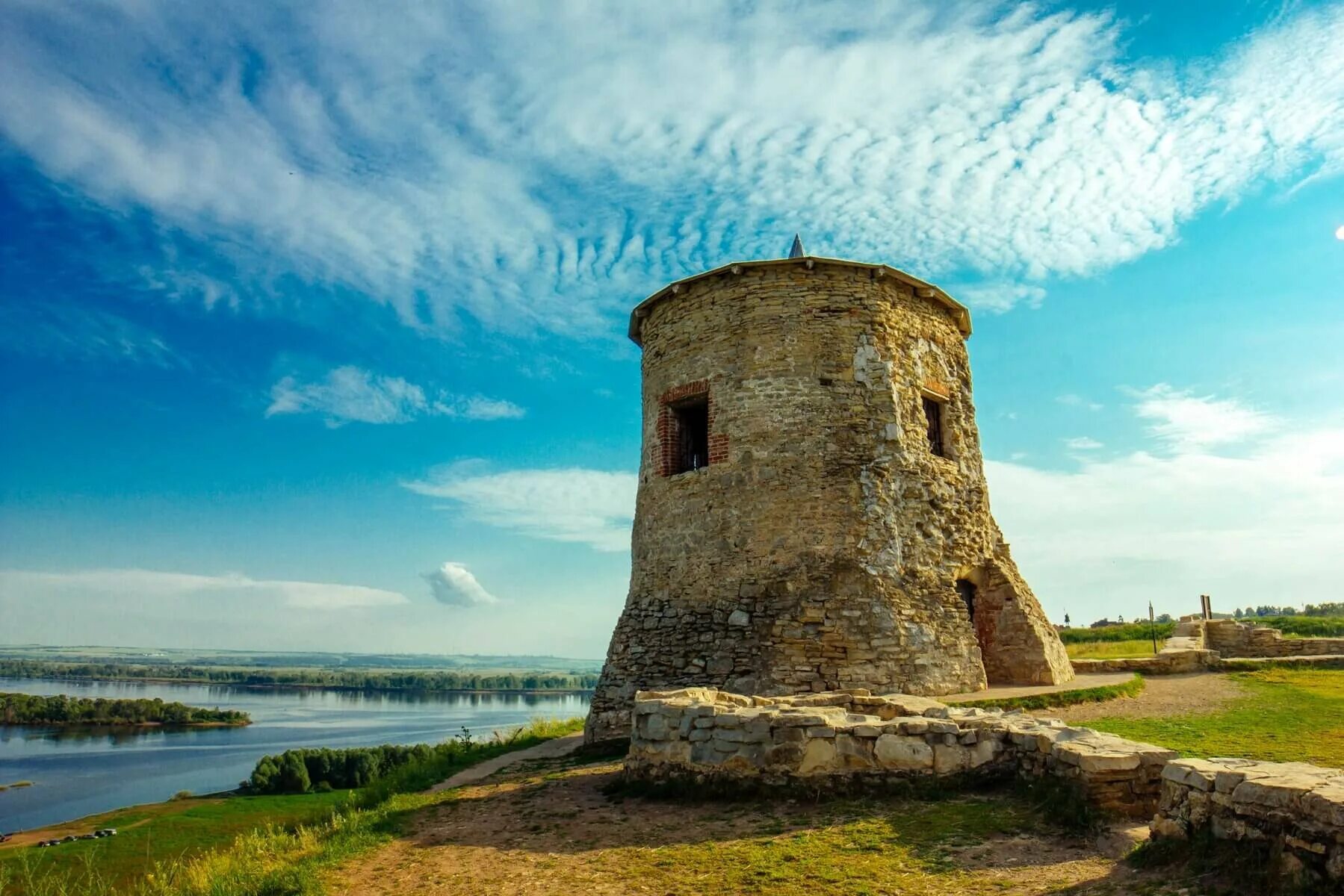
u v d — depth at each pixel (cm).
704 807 796
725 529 1382
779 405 1410
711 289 1520
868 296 1480
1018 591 1530
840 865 600
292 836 946
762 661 1242
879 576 1327
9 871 1230
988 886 539
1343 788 461
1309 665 1633
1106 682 1412
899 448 1419
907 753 784
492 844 747
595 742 1326
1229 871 482
